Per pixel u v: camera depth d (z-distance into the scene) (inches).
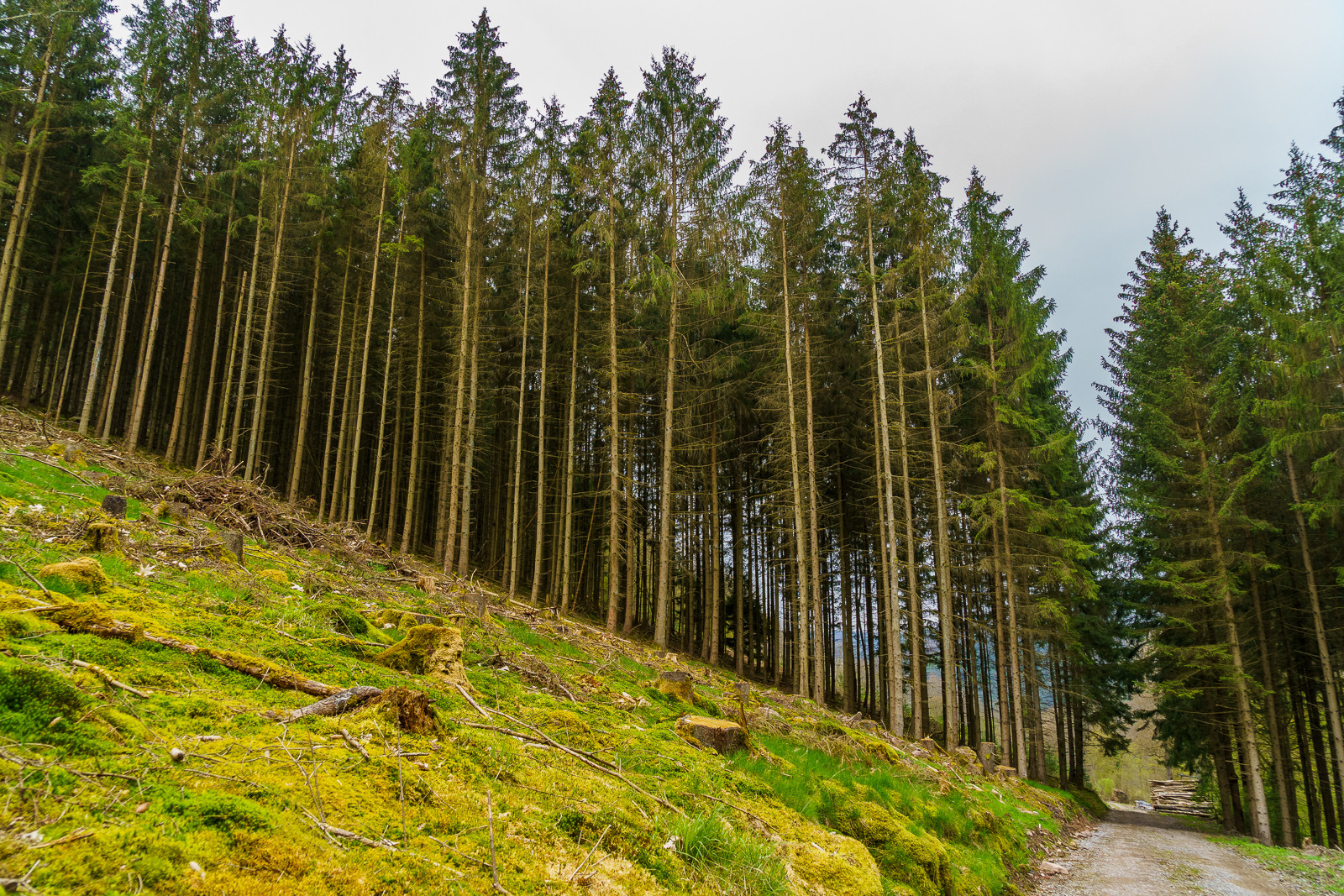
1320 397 651.5
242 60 1015.6
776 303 840.9
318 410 1247.5
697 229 839.7
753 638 1199.6
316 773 113.0
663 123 860.0
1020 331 844.6
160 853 78.2
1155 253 964.6
